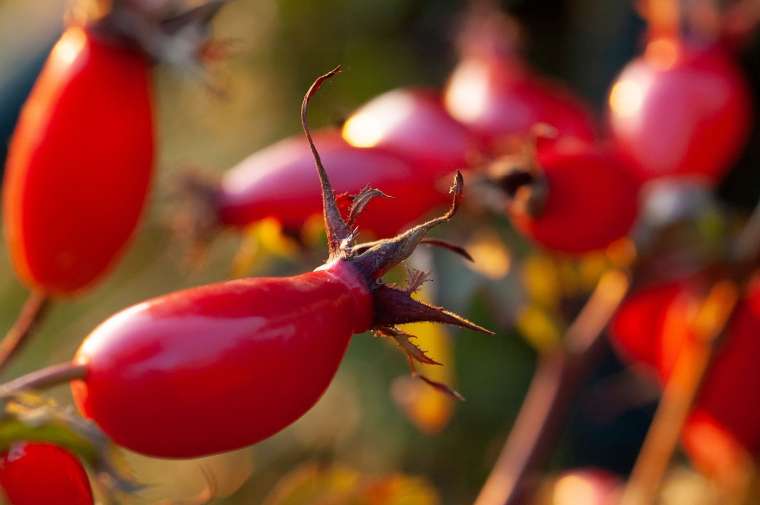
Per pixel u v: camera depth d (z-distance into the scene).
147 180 0.23
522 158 0.23
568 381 0.25
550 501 0.28
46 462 0.20
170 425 0.19
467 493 0.33
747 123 0.25
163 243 0.37
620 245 0.24
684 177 0.24
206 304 0.20
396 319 0.20
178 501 0.21
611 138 0.25
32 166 0.23
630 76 0.25
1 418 0.19
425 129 0.23
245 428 0.20
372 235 0.23
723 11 0.25
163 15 0.23
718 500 0.26
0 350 0.23
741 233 0.24
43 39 0.46
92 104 0.23
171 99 0.40
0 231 0.42
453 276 0.24
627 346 0.26
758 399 0.25
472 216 0.24
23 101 0.44
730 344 0.25
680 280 0.25
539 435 0.25
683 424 0.25
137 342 0.19
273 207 0.23
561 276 0.25
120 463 0.20
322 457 0.35
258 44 0.38
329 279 0.20
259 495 0.35
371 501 0.26
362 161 0.23
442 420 0.25
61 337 0.39
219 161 0.38
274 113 0.38
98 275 0.23
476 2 0.27
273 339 0.19
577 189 0.23
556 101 0.25
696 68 0.25
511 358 0.33
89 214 0.23
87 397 0.20
